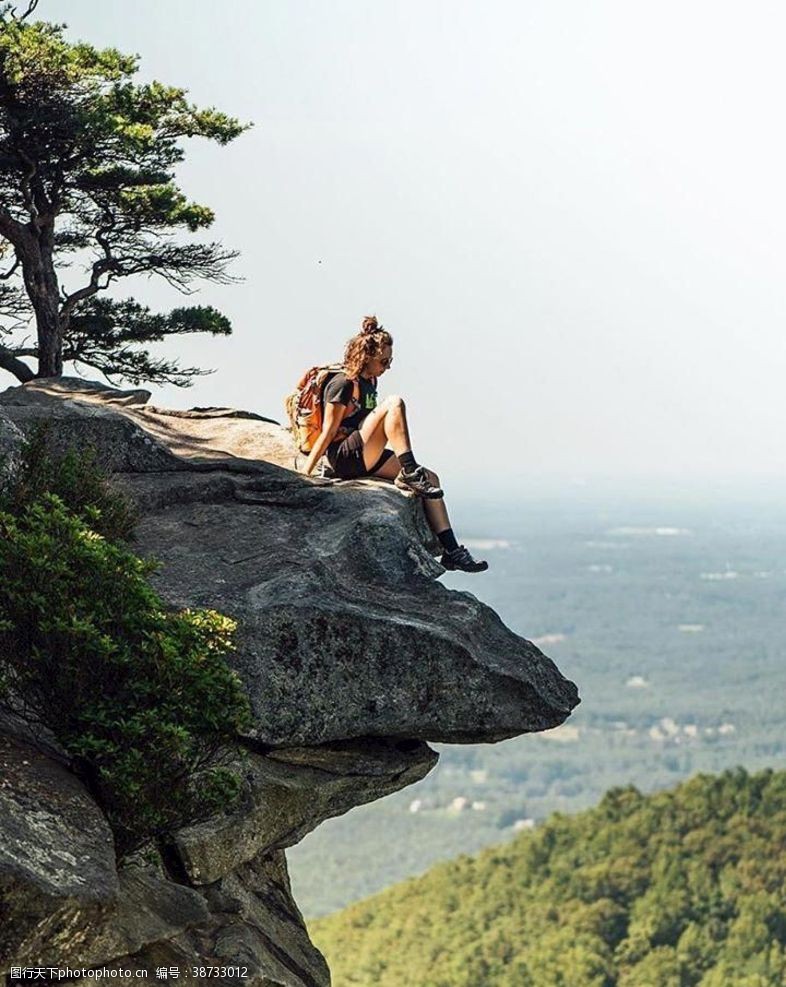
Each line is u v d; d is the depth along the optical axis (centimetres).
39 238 1900
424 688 1088
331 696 1073
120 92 1838
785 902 9781
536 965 10006
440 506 1305
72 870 796
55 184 1880
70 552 904
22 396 1530
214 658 909
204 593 1089
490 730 1102
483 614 1149
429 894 11600
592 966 9725
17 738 898
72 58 1689
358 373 1336
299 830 1112
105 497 1141
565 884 10744
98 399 1564
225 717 895
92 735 878
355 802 1133
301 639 1073
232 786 906
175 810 891
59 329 1903
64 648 880
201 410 1584
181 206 1967
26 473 1085
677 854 10406
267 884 1118
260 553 1172
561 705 1129
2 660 891
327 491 1272
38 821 818
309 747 1100
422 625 1097
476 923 10931
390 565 1166
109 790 880
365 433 1324
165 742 861
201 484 1287
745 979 9162
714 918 9931
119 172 1884
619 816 11300
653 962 9550
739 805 10662
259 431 1484
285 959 1034
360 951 11312
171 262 1994
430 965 10775
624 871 10525
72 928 788
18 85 1694
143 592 905
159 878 952
